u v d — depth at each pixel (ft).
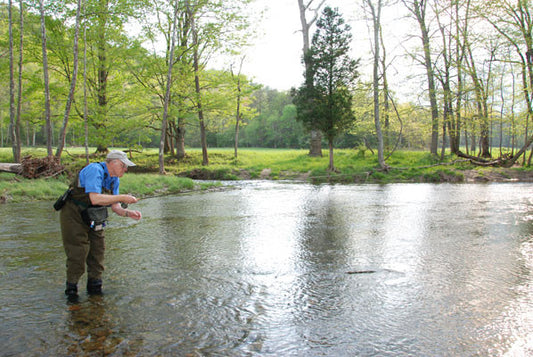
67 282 11.32
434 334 9.12
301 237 20.24
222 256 16.20
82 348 8.18
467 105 80.33
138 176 54.54
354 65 77.15
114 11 63.67
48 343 8.37
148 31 71.36
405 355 8.13
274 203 35.65
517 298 11.53
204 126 87.76
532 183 61.11
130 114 81.71
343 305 10.87
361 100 96.84
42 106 76.02
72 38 69.51
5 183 40.22
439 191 47.93
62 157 84.38
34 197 36.06
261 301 11.08
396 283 12.85
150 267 14.39
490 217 27.02
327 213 29.17
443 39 79.00
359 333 9.13
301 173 77.82
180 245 18.13
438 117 83.10
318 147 98.63
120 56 73.20
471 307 10.82
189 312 10.17
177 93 82.43
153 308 10.39
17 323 9.33
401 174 72.79
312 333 9.09
